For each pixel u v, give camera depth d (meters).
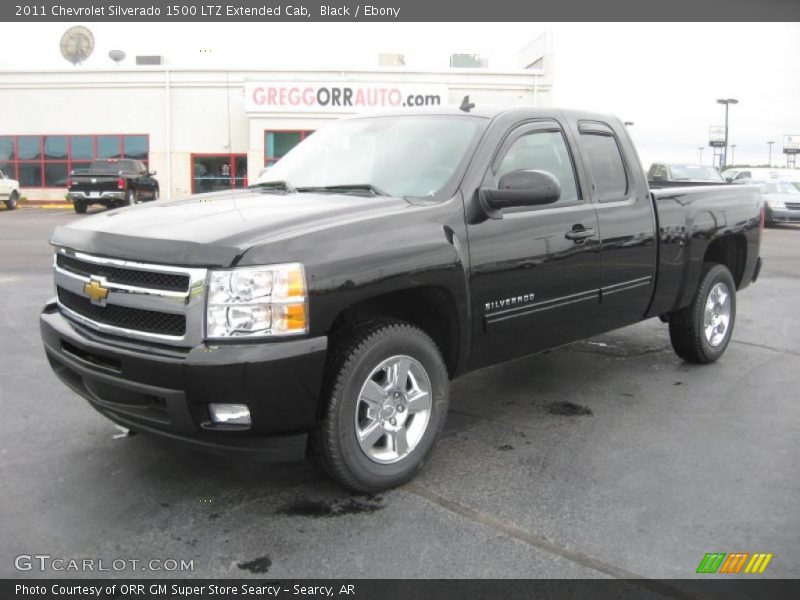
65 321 3.76
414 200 3.93
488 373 5.89
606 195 4.95
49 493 3.63
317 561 3.04
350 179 4.39
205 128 31.66
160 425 3.28
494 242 4.04
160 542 3.18
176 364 3.10
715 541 3.23
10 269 11.22
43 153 32.00
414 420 3.79
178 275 3.18
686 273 5.62
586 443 4.38
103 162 27.06
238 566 3.00
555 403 5.14
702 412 4.97
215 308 3.11
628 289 5.04
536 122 4.58
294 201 3.95
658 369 6.05
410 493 3.68
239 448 3.24
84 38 32.69
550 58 31.55
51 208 29.56
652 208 5.24
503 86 31.64
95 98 31.55
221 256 3.11
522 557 3.09
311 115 29.77
